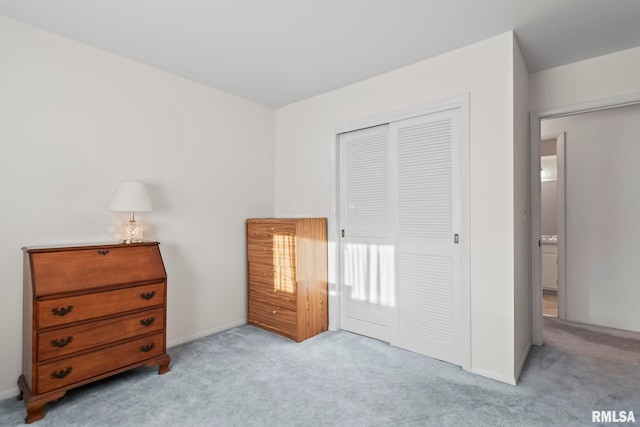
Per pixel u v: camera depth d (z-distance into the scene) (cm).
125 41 239
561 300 362
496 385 221
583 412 190
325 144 340
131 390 216
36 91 220
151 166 279
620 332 321
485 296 235
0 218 207
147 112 277
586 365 251
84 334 204
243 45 245
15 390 212
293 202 370
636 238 324
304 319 307
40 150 222
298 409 195
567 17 208
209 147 322
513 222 223
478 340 238
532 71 292
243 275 352
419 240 274
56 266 201
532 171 291
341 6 197
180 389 217
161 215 285
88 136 244
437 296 263
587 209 349
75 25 218
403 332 284
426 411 192
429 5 195
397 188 287
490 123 233
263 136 376
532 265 291
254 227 342
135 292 227
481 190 237
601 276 341
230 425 180
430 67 264
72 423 182
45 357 189
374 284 308
